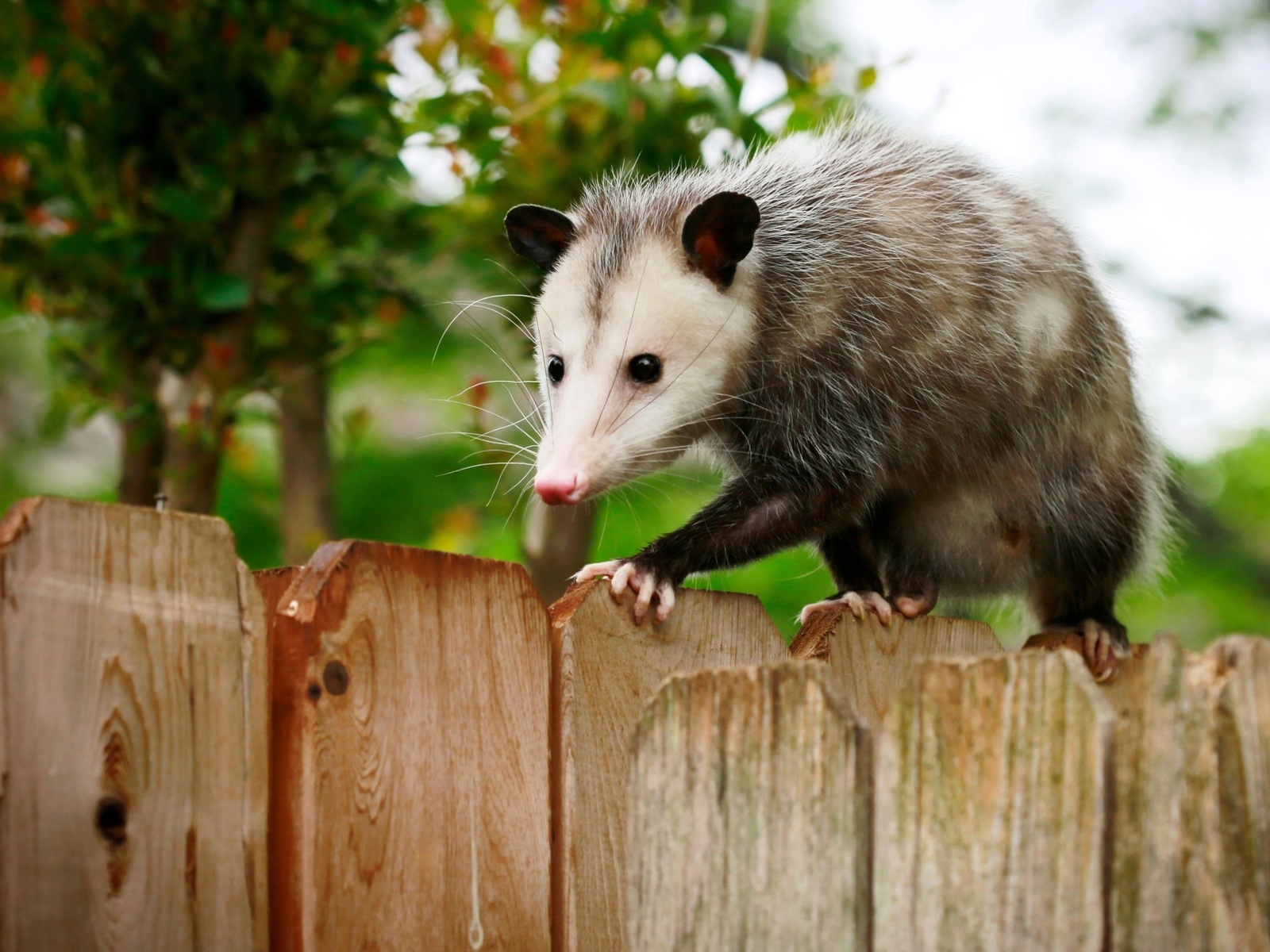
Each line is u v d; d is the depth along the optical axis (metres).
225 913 1.24
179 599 1.23
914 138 2.48
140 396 2.59
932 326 2.23
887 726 1.17
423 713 1.39
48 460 5.42
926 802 1.15
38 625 1.15
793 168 2.44
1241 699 1.16
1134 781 1.13
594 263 2.25
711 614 1.69
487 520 3.73
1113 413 2.43
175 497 2.50
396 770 1.37
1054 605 2.52
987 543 2.44
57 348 2.68
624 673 1.59
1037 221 2.39
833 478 2.21
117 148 2.52
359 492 4.20
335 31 2.44
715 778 1.21
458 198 2.78
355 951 1.33
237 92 2.49
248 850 1.25
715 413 2.25
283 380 2.72
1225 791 1.15
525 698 1.48
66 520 1.17
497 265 2.76
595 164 2.69
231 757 1.25
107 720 1.18
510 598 1.47
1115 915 1.10
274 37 2.42
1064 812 1.11
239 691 1.26
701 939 1.21
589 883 1.51
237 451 2.81
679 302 2.18
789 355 2.25
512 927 1.44
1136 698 1.16
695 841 1.22
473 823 1.42
